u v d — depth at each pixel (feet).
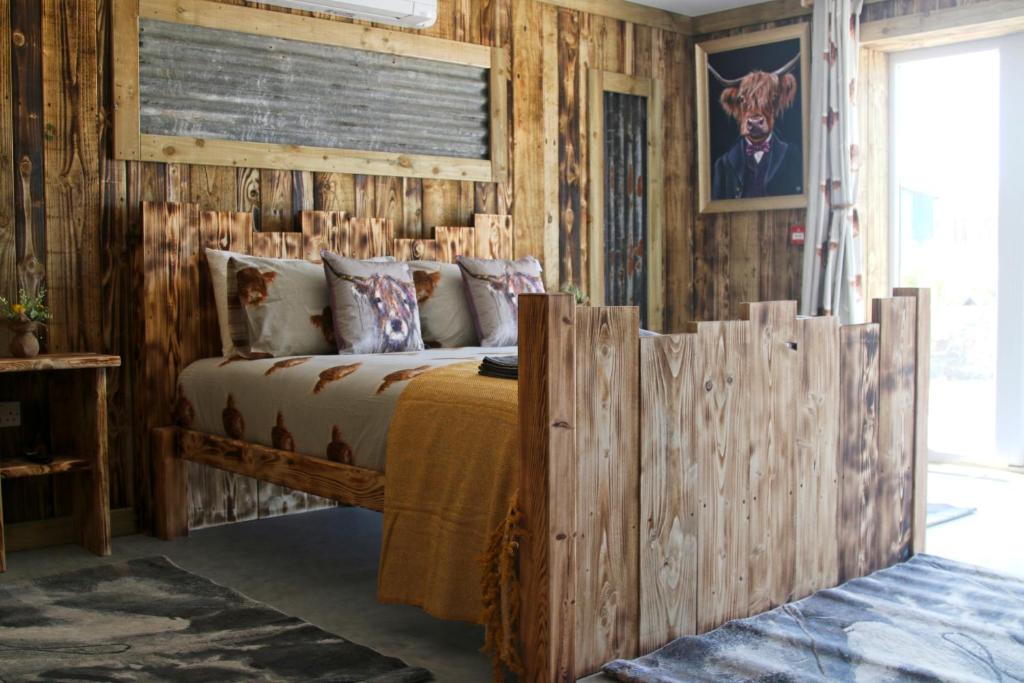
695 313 21.34
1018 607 10.40
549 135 18.63
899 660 8.93
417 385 10.08
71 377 13.14
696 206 21.13
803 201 19.30
